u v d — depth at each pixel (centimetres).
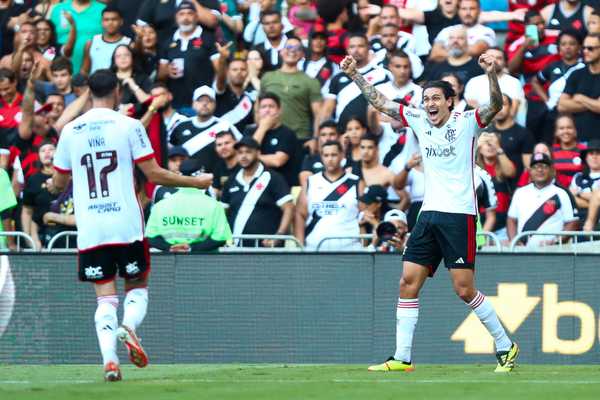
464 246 2789
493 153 4338
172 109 4822
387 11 4881
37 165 4481
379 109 2852
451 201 2789
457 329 3562
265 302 3609
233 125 4803
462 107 4288
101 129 2598
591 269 3528
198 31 5012
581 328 3528
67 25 5256
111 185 2594
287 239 3856
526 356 3538
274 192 4191
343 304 3597
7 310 3594
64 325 3594
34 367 3384
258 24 5306
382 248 3753
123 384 2448
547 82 4903
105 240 2591
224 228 3662
